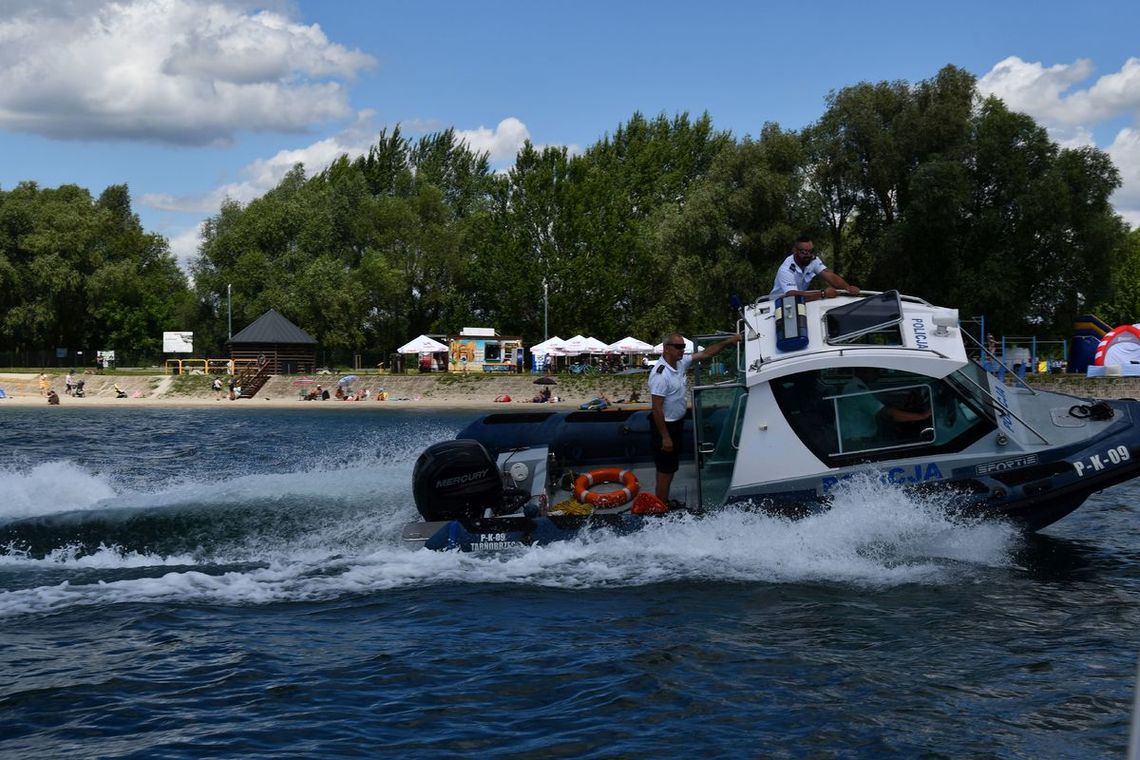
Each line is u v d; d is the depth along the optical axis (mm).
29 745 5379
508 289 73562
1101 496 13758
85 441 28766
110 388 62562
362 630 7320
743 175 50656
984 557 9062
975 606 7770
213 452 24172
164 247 105188
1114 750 5184
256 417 43312
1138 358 39906
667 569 8820
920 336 9266
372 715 5727
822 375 9094
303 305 73312
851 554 8953
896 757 5121
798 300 9117
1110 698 5879
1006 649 6766
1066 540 10383
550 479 10391
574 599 8023
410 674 6375
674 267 53375
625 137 90000
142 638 7180
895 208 49406
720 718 5621
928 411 9117
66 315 80000
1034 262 45688
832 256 52594
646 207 81125
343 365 79375
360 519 9969
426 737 5410
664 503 9672
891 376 9094
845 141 49188
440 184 91625
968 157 45844
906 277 47312
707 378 10602
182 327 80500
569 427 10742
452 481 9398
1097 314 67625
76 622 7594
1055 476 8961
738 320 9555
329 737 5422
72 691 6145
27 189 85188
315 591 8375
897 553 8984
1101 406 9406
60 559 9445
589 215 72625
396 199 82250
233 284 75625
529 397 55094
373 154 91250
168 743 5371
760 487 9102
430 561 9070
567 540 9172
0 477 11273
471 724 5582
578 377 54500
